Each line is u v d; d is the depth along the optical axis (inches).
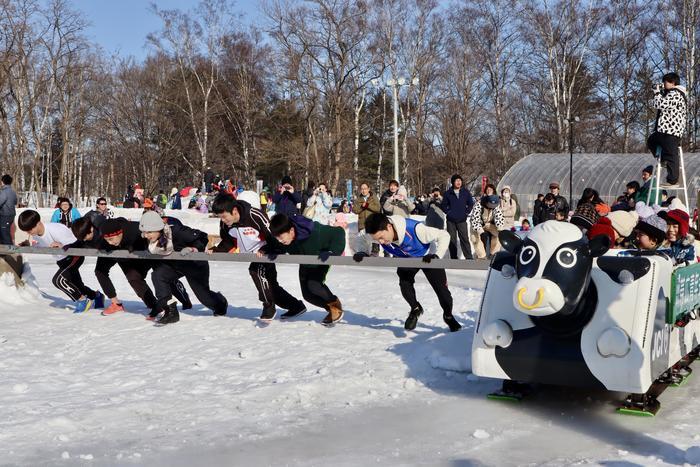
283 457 178.2
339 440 190.9
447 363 259.4
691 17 1589.6
